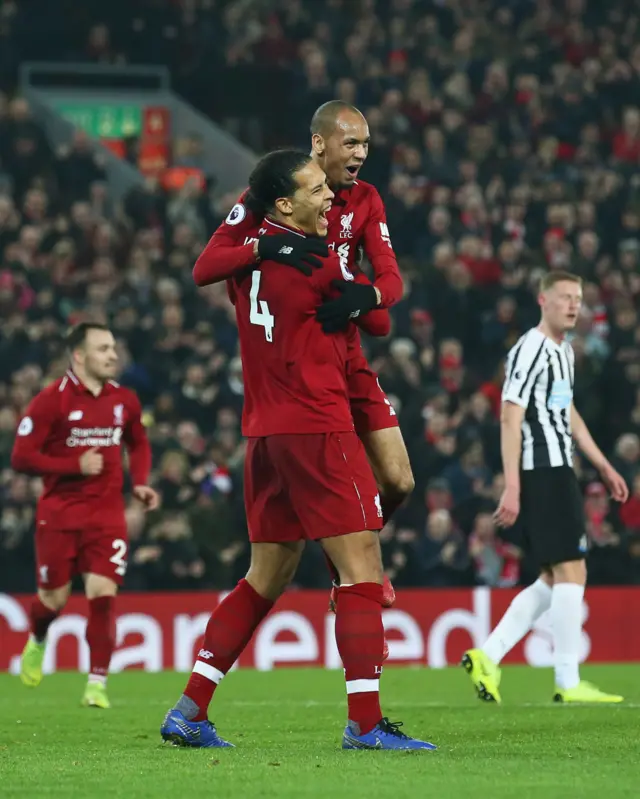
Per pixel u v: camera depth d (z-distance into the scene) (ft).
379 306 63.10
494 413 190.19
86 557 101.96
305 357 61.72
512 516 96.07
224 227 63.98
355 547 61.57
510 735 70.44
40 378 173.47
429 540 163.02
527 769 54.44
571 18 277.23
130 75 262.67
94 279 202.39
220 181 256.73
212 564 157.99
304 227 63.31
